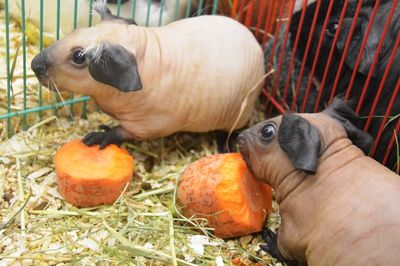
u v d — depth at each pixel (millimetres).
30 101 422
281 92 471
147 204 374
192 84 383
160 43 379
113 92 368
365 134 348
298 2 477
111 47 344
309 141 314
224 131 438
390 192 303
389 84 377
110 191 364
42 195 370
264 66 444
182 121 395
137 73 349
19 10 466
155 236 347
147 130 391
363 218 299
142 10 448
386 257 288
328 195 314
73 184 356
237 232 355
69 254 331
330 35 404
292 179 329
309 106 449
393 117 365
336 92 414
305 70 462
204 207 350
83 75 360
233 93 397
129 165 373
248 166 356
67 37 362
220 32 397
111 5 438
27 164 389
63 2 441
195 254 338
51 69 360
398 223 292
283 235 335
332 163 321
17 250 331
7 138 406
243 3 464
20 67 438
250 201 356
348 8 395
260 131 343
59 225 350
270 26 491
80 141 379
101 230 349
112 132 385
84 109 431
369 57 364
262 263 349
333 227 306
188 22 398
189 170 362
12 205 360
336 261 303
